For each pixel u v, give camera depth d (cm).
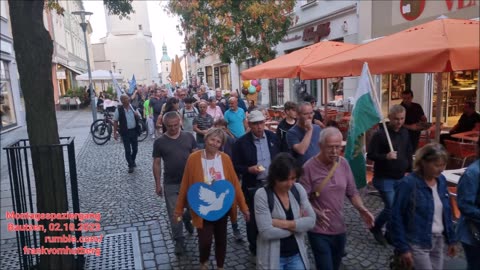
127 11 714
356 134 404
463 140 732
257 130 413
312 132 411
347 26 1341
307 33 1609
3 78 1673
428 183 286
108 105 1744
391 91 1161
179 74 2400
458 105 984
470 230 295
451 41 427
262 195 287
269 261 284
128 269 419
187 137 460
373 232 450
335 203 312
